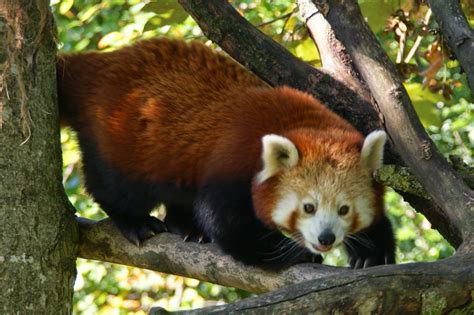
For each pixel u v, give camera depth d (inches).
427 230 717.3
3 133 348.5
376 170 362.6
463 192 317.4
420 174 331.9
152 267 396.5
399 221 745.0
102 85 418.9
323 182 370.6
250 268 370.6
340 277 255.9
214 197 383.6
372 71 359.6
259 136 383.6
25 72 358.9
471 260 262.8
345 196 371.6
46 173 362.9
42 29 364.8
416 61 643.5
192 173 400.5
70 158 607.5
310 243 371.2
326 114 398.6
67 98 424.2
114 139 411.5
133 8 634.2
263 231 382.0
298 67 415.8
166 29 610.9
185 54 420.8
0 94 348.8
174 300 682.2
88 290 696.4
